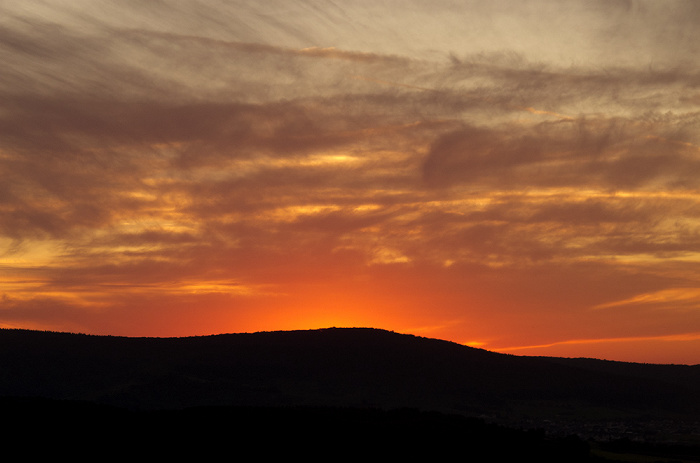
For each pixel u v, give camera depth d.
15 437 65.25
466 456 75.00
